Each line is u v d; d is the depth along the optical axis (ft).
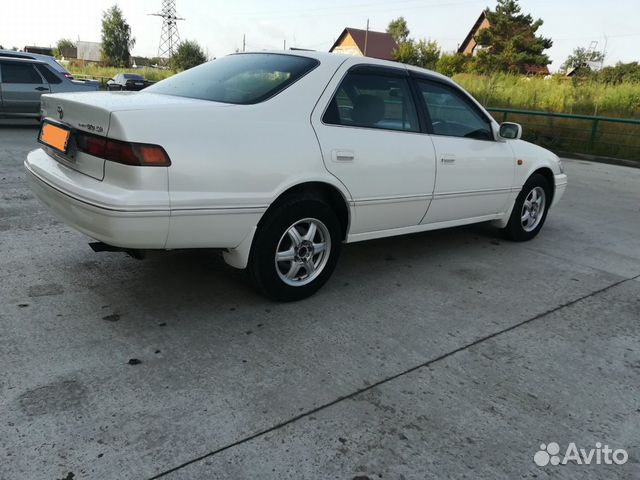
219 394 8.09
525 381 9.04
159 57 241.35
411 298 12.24
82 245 14.03
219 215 9.32
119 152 8.52
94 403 7.66
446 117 13.87
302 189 10.80
